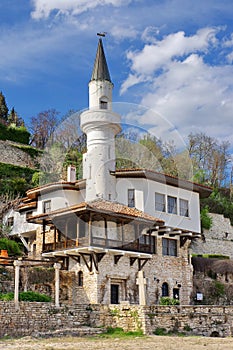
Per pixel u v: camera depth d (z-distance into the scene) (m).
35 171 41.28
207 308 19.94
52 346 14.44
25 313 17.19
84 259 22.14
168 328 18.48
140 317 18.00
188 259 26.62
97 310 18.97
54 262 19.06
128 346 14.64
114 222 21.09
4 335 16.45
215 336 19.70
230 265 28.41
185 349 14.16
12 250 25.14
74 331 17.38
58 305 18.19
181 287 25.75
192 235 25.72
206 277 28.33
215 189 43.78
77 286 22.41
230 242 35.31
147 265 24.30
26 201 27.62
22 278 20.53
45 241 25.22
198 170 44.22
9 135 45.78
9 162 43.03
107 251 21.27
